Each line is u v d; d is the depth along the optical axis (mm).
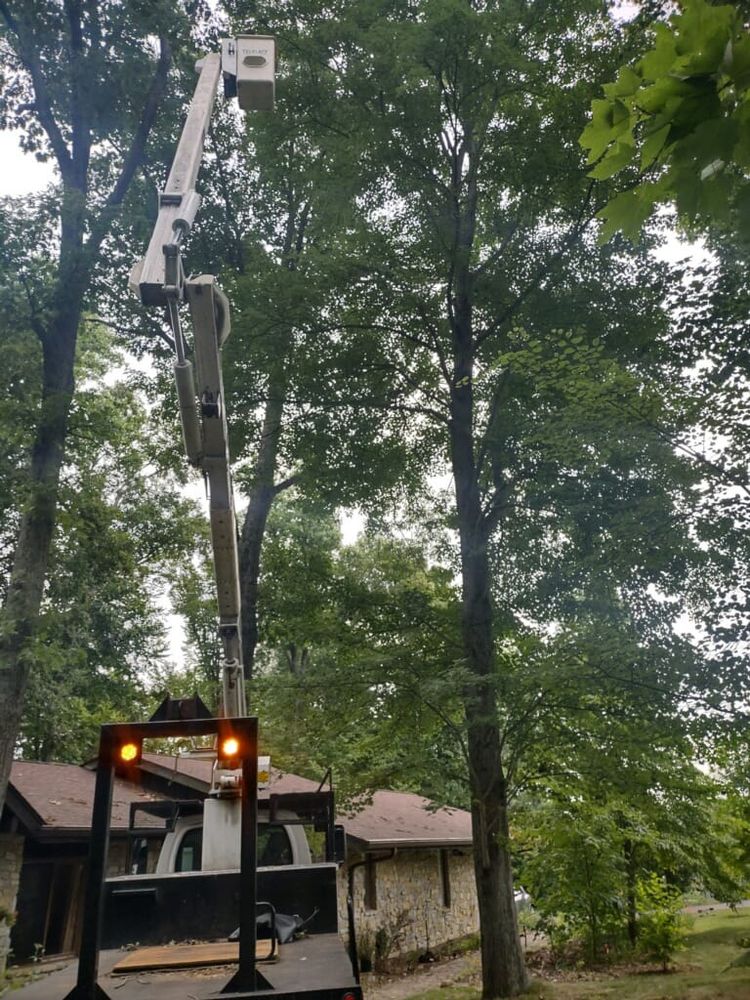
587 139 2516
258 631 19359
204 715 6965
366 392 13891
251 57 5836
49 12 15344
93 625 21422
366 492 14695
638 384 8688
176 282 4754
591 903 12711
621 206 2576
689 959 12562
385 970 15938
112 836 12727
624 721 10297
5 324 13117
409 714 11812
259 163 15820
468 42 12148
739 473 8047
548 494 12164
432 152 13078
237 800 6730
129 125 16516
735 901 14766
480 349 13688
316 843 12945
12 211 13273
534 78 12648
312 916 5461
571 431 8789
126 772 4125
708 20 2223
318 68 14062
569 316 12195
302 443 14023
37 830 12227
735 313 8758
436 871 20141
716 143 2346
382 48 12508
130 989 4016
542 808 13758
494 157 12812
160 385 16656
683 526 8703
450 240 13047
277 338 12844
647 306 11578
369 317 13539
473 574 12773
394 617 12836
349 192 13094
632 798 10617
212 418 5230
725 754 9508
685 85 2326
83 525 14008
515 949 10969
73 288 14539
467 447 13609
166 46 16344
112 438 15078
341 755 12109
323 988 3877
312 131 14242
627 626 10266
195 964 4461
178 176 5180
